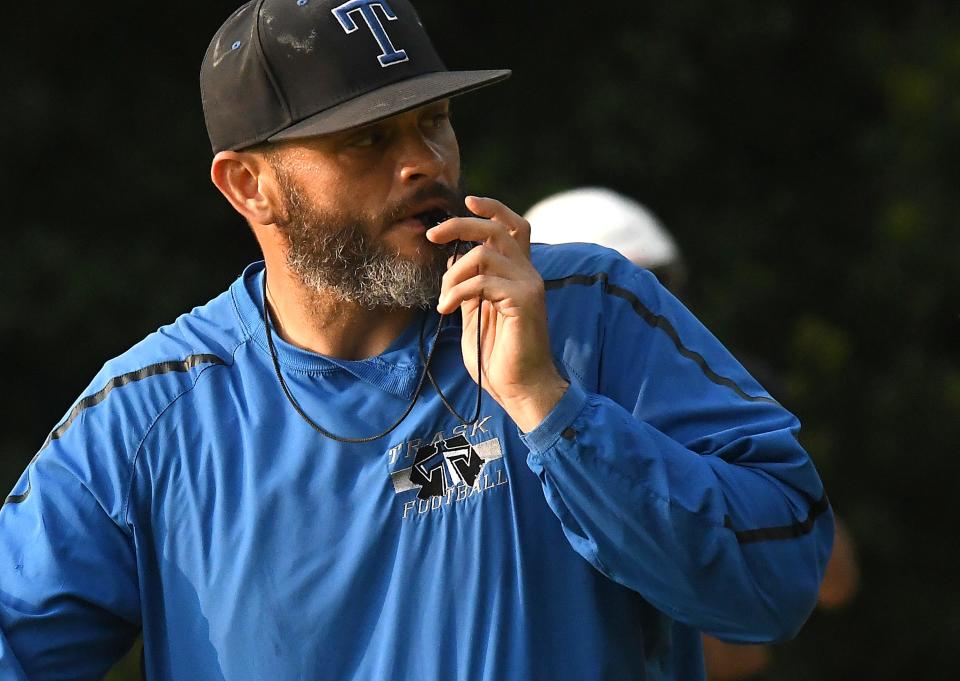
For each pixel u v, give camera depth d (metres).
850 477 27.53
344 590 7.74
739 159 28.12
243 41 8.00
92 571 8.03
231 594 7.85
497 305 7.26
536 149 25.47
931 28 28.39
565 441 7.18
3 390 23.61
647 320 8.05
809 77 28.50
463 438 7.79
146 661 8.17
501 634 7.61
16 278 22.77
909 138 27.97
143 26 24.05
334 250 7.77
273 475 7.86
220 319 8.34
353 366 7.93
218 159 8.12
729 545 7.23
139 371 8.20
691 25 26.27
